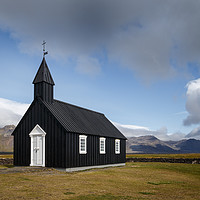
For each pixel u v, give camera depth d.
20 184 16.59
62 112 28.66
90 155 29.09
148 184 19.84
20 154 28.05
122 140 37.97
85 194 14.72
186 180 23.16
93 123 33.41
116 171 27.08
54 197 13.58
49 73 28.97
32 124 27.69
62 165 24.95
